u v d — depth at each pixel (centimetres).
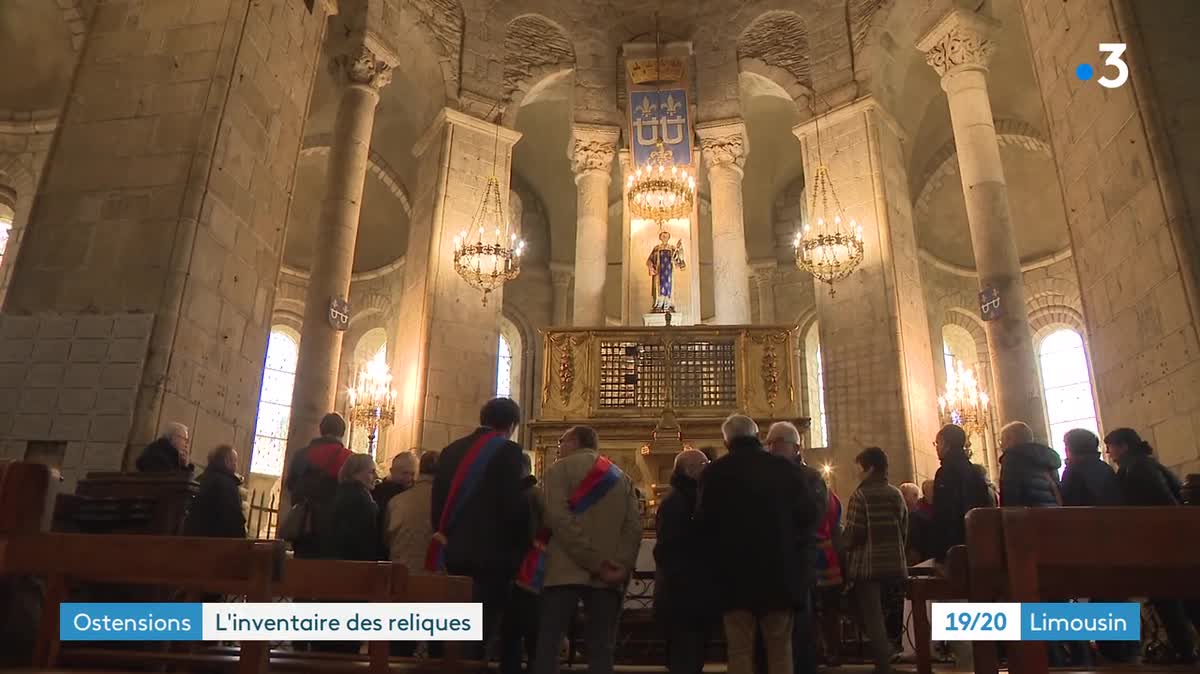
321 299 1592
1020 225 2264
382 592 476
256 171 1202
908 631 899
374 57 1764
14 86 1917
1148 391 995
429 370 1719
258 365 1187
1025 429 773
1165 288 966
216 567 401
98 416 992
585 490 562
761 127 2411
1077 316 2134
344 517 728
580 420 1498
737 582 527
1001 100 2142
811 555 588
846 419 1698
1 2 1769
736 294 1944
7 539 401
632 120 1998
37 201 1109
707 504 554
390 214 2391
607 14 2186
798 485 551
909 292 1762
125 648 594
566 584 552
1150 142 988
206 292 1088
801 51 2028
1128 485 748
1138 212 1014
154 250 1059
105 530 705
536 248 2608
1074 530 338
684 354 1545
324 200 1670
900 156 1898
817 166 1902
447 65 1948
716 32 2148
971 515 351
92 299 1048
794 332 1543
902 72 1964
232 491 741
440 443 1691
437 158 1892
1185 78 1004
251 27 1192
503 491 618
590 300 1967
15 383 1020
